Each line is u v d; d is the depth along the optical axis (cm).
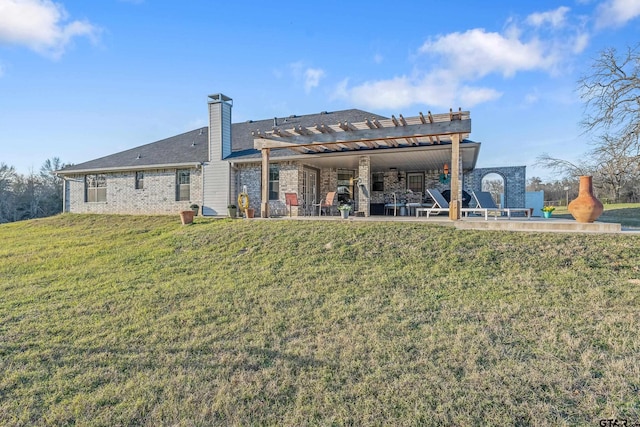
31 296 620
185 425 287
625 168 1570
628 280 543
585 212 765
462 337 403
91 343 434
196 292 600
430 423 276
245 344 416
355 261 715
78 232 1342
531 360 351
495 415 279
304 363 369
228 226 1081
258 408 304
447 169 1529
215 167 1571
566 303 480
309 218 1163
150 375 361
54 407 316
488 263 650
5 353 414
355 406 299
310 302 534
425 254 714
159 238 1059
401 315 471
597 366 336
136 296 597
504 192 1823
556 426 265
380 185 1817
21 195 4184
